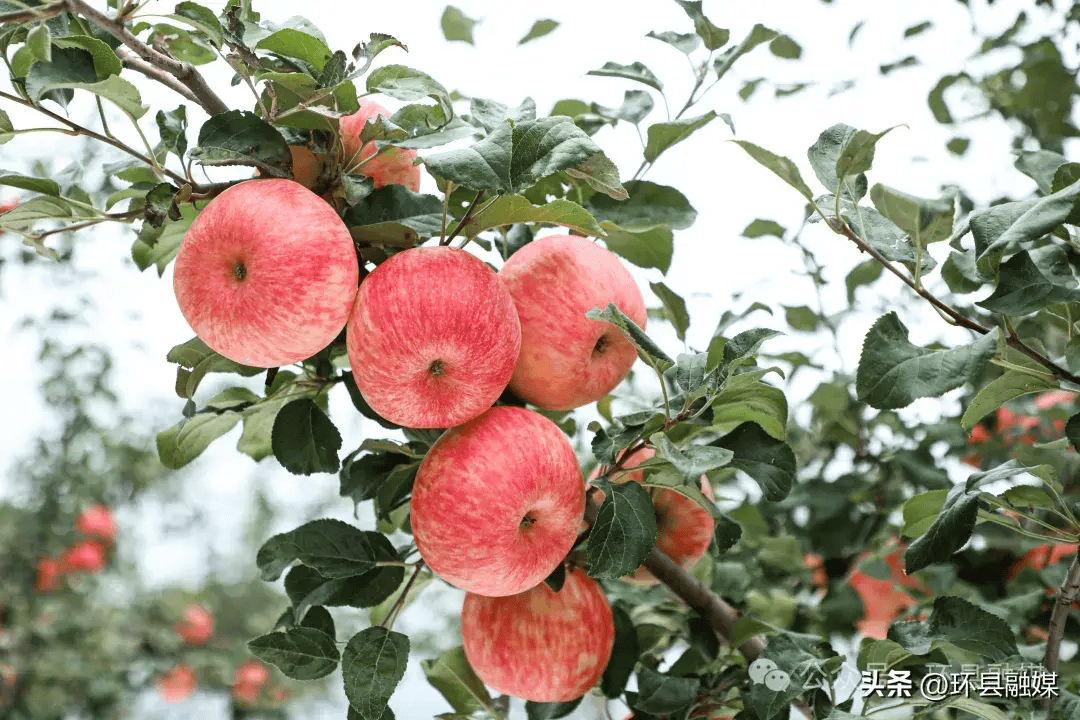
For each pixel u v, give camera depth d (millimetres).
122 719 1759
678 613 907
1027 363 714
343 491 767
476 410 683
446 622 1595
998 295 650
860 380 662
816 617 1007
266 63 689
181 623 1840
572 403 739
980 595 968
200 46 726
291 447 750
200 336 670
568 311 708
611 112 863
